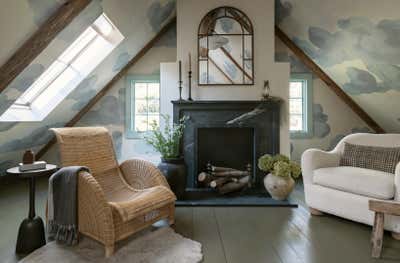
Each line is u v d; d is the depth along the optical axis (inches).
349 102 170.4
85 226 76.5
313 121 179.0
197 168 139.0
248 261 70.7
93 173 94.0
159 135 129.8
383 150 101.6
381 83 143.3
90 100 169.9
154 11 144.3
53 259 70.3
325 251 76.4
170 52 178.5
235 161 145.4
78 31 104.6
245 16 140.9
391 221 84.7
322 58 159.2
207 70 141.6
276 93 140.4
